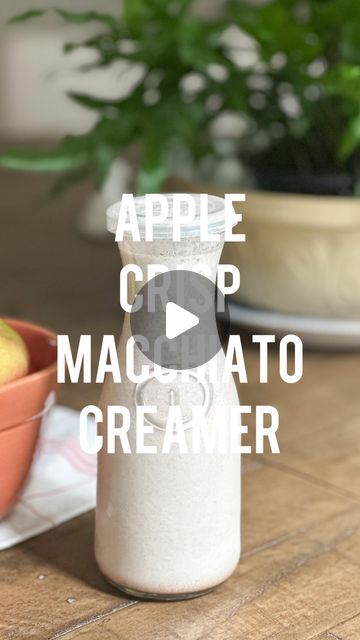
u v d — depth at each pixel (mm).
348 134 799
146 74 904
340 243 824
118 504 501
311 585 532
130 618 499
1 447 535
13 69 1979
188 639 481
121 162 1298
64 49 916
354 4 810
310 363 865
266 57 881
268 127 947
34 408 544
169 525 498
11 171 1505
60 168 840
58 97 2000
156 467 491
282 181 892
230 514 512
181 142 883
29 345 602
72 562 552
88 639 479
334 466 676
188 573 505
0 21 1983
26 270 1096
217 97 982
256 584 532
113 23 906
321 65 949
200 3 1687
